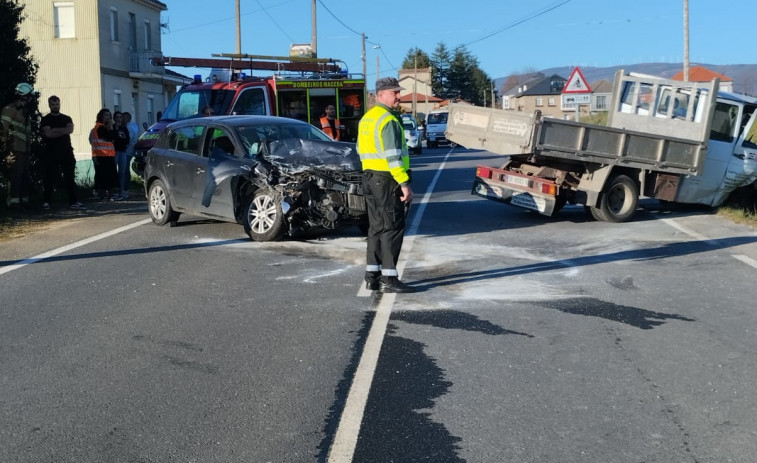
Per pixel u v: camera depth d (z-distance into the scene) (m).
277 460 3.96
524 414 4.54
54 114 13.65
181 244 10.14
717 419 4.45
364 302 7.12
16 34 14.55
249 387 4.98
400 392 4.89
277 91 16.73
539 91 114.19
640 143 12.06
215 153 10.72
